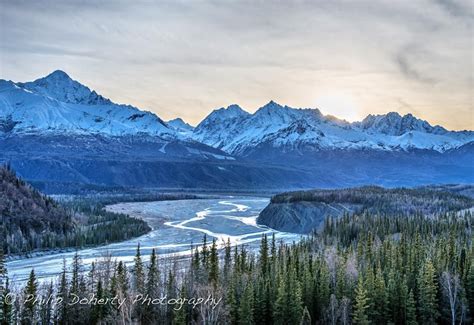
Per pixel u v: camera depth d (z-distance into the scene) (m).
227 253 134.12
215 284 102.88
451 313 96.50
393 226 184.25
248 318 91.44
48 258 169.88
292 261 114.62
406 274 107.50
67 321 94.81
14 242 179.25
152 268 106.50
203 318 86.56
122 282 101.31
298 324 92.69
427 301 96.12
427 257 113.00
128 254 176.00
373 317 96.31
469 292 99.12
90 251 183.38
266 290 99.56
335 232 191.50
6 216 199.75
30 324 91.56
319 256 124.69
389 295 98.69
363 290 95.00
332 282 110.06
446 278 99.44
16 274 142.62
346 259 121.19
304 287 101.94
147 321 94.94
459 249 128.12
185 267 139.12
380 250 127.12
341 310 94.81
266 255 127.25
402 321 97.69
